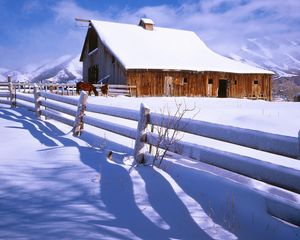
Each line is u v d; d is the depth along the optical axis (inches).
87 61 1441.9
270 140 124.1
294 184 114.2
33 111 472.7
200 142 315.0
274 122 426.6
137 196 138.3
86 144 244.8
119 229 107.8
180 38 1379.2
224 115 502.0
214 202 134.6
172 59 1170.0
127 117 214.2
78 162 186.9
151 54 1170.6
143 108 193.2
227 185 149.8
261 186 161.0
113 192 141.6
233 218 117.3
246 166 134.2
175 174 168.1
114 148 236.2
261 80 1239.5
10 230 103.3
